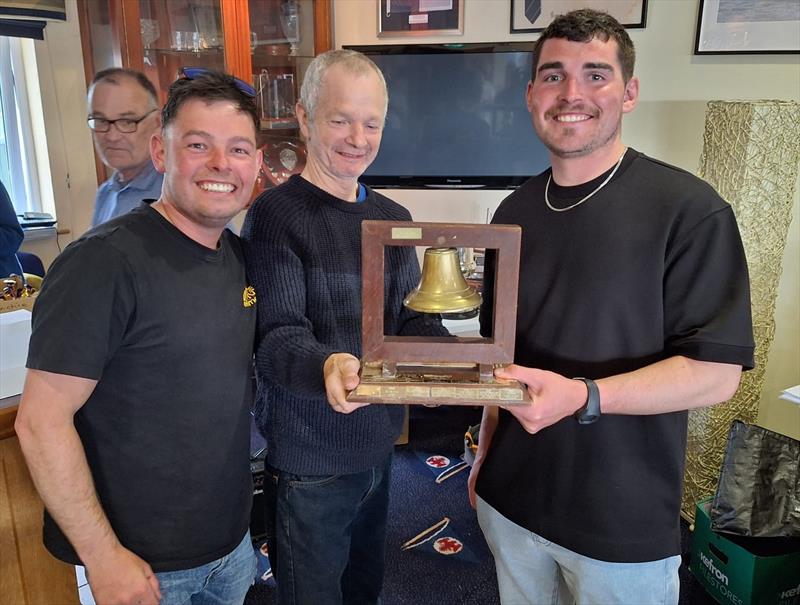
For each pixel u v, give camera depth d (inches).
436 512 93.9
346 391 38.6
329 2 115.0
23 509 49.5
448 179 114.5
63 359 38.9
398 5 114.4
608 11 102.0
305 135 53.1
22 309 60.3
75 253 40.6
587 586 46.3
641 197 44.2
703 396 41.9
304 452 50.9
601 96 44.5
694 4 97.6
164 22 101.2
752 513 73.7
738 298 41.3
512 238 37.6
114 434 42.9
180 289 42.9
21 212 117.7
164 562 44.7
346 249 51.1
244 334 46.9
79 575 67.9
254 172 45.3
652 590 45.6
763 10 94.1
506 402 37.7
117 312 40.9
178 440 43.8
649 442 44.9
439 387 38.3
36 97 112.0
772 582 71.6
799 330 98.7
